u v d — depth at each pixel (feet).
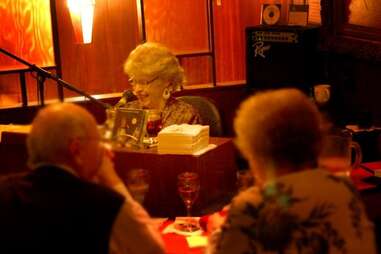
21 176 5.51
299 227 4.55
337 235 4.61
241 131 4.92
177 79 9.94
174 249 6.98
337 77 14.92
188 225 7.55
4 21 14.83
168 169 7.86
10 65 14.99
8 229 5.09
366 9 13.25
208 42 16.65
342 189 4.78
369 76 13.67
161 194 7.95
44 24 15.06
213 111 10.72
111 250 5.20
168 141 7.81
